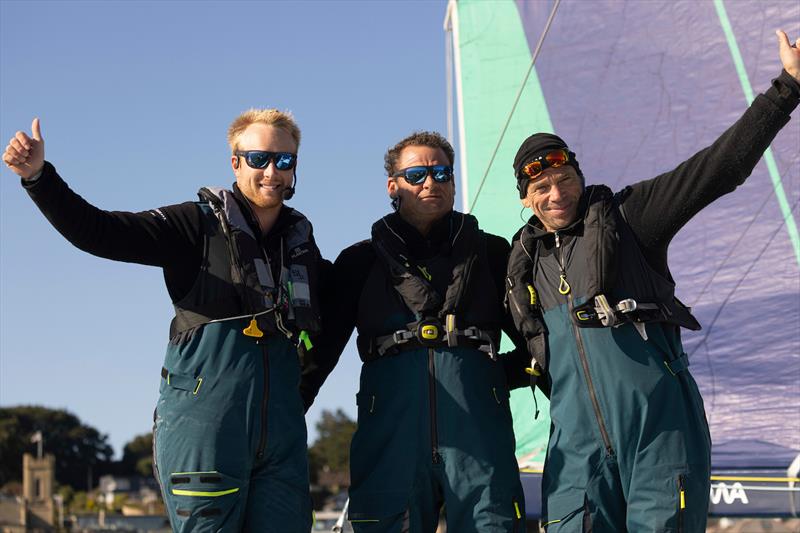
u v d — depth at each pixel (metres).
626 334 3.82
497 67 6.83
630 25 6.57
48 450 117.94
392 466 4.11
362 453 4.21
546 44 6.70
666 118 6.46
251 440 3.81
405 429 4.11
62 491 100.50
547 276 3.98
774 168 6.14
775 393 5.97
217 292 3.89
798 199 6.09
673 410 3.79
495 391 4.20
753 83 6.34
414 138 4.36
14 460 111.06
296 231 4.13
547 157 3.91
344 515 4.95
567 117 6.62
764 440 5.93
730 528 8.57
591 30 6.63
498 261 4.36
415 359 4.14
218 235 3.95
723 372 6.06
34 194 3.58
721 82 6.39
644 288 3.86
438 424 4.09
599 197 3.93
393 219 4.36
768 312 6.05
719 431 6.00
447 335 4.12
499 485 4.08
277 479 3.87
